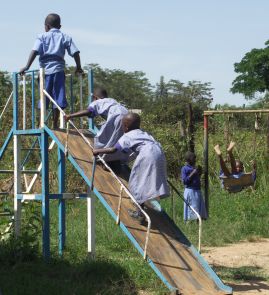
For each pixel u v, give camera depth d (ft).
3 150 36.70
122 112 30.48
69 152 31.12
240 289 29.86
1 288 27.78
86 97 59.52
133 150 28.12
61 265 33.19
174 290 25.08
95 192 28.63
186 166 46.29
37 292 27.48
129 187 27.96
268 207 55.72
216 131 68.18
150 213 30.55
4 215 36.68
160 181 27.45
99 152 28.50
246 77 216.13
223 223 50.52
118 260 34.55
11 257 33.58
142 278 30.01
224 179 43.34
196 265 27.66
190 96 177.88
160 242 27.91
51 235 43.83
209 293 25.71
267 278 32.48
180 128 69.31
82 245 40.04
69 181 61.46
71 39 34.76
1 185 59.93
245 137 63.77
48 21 34.71
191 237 45.32
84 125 53.31
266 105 80.28
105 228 45.39
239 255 40.09
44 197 34.42
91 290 27.99
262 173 61.87
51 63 34.17
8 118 64.85
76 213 54.65
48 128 33.45
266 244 45.11
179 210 54.13
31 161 57.52
